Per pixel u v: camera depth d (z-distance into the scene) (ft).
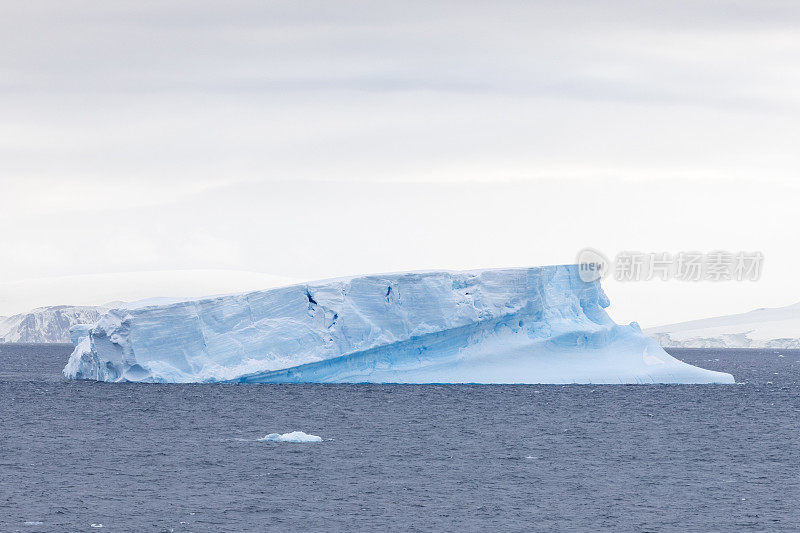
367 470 498.28
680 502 429.79
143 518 392.47
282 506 415.64
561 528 385.09
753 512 411.95
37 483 455.63
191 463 513.04
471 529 382.42
